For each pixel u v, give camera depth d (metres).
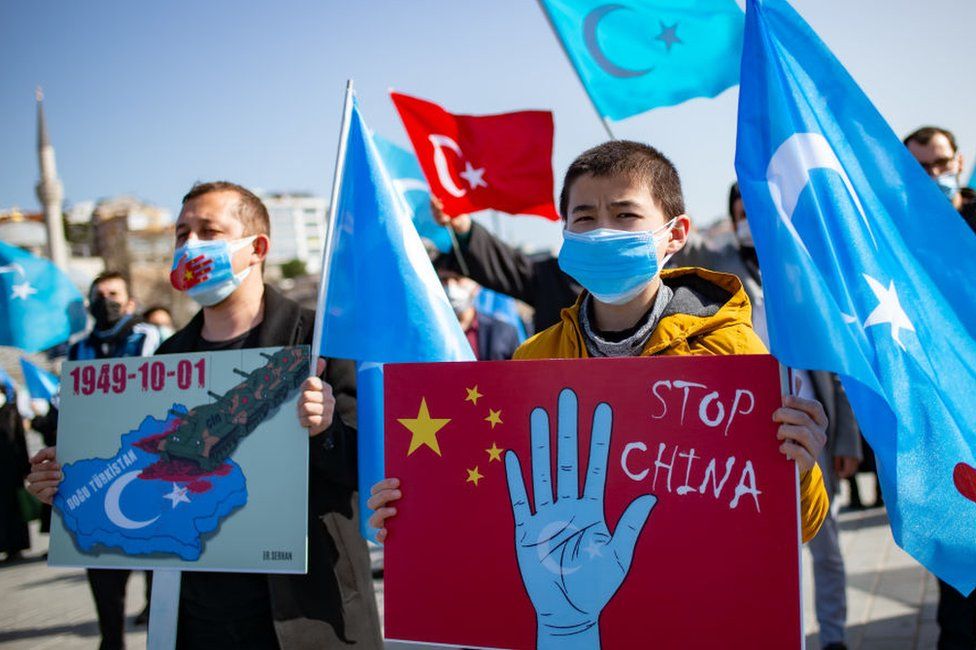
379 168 2.79
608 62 3.46
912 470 1.98
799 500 1.90
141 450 2.58
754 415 1.95
